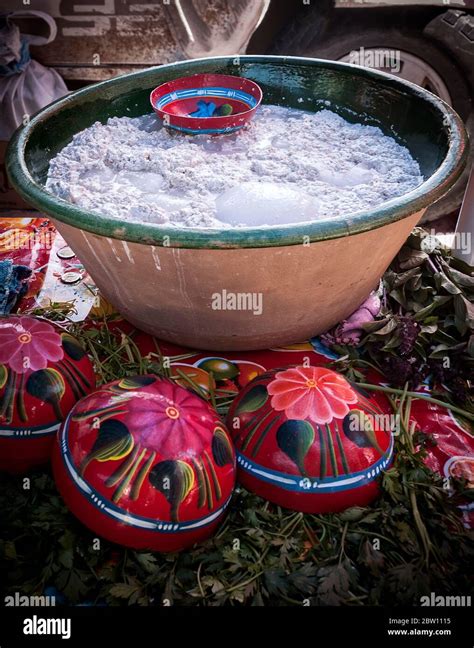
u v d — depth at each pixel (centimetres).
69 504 89
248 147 148
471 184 149
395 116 152
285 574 88
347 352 132
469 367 130
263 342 128
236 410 99
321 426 92
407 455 105
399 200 106
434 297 139
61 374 100
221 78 166
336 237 101
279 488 93
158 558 89
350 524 94
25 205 256
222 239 98
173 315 120
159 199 127
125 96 164
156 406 89
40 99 233
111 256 110
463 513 103
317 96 169
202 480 85
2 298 143
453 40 232
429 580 89
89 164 140
